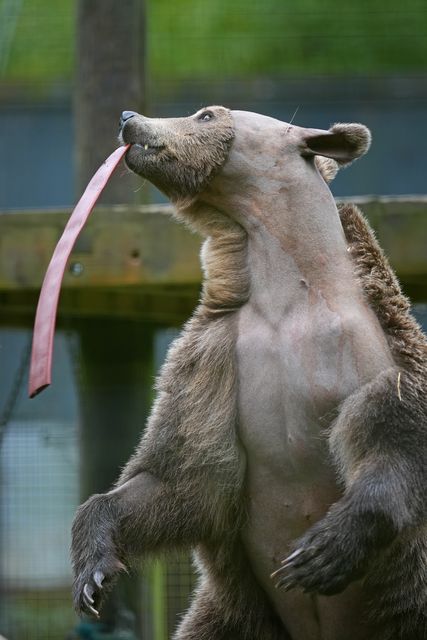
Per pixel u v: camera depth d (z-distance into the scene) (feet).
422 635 33.45
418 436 31.19
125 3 56.13
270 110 85.20
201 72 89.81
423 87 84.53
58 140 82.38
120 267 49.37
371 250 33.86
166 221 49.14
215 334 33.50
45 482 74.38
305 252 33.40
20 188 82.33
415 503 30.76
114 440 54.70
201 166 33.99
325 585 30.53
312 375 32.48
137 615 53.42
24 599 68.80
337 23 90.74
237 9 91.56
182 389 33.58
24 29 88.58
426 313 60.49
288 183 33.78
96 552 32.86
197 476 33.42
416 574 33.06
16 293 54.44
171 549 34.22
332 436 31.89
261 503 33.55
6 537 74.74
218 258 34.32
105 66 55.98
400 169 84.07
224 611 35.35
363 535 30.25
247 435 33.17
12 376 79.77
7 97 82.23
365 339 32.37
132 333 55.01
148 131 34.35
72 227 32.58
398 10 90.94
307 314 33.01
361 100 84.74
